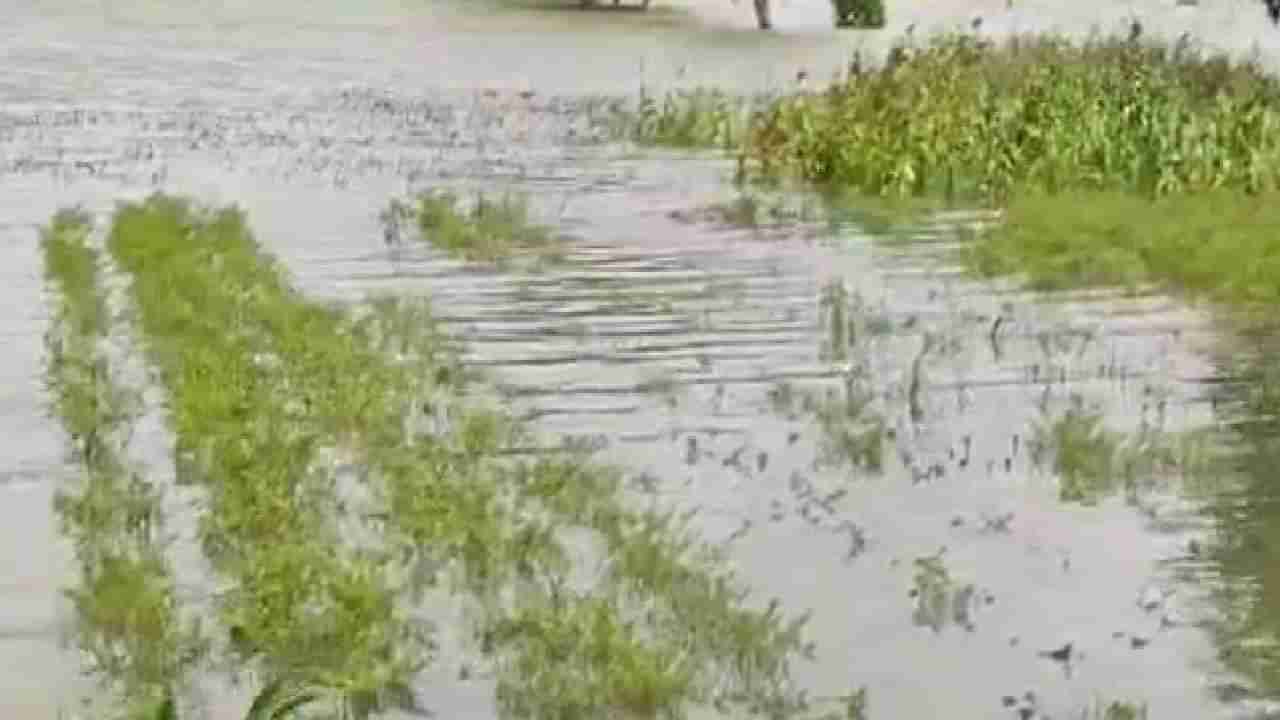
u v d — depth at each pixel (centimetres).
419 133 3105
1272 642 1003
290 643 951
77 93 3519
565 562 1082
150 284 1794
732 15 5153
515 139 3052
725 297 1866
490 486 1211
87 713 882
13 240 2105
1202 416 1440
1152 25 4691
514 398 1467
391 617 997
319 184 2553
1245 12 5022
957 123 2573
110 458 1277
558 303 1828
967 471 1302
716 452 1333
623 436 1371
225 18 4853
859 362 1605
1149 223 2208
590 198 2488
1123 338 1702
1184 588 1081
